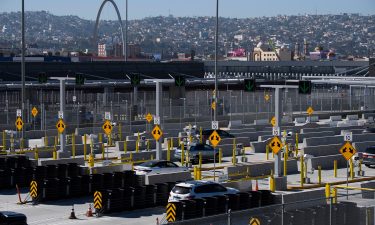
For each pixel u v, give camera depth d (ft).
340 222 107.24
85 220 117.08
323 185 155.53
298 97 354.54
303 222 101.86
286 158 171.63
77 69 384.06
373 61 483.51
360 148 215.92
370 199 121.29
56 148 205.77
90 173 152.97
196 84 351.25
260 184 154.51
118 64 409.69
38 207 127.44
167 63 438.40
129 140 220.02
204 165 182.91
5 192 142.20
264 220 95.40
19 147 214.69
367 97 373.40
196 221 87.45
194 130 236.22
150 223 114.83
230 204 116.26
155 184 129.59
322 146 204.54
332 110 361.10
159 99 179.11
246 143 228.84
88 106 292.20
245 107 322.55
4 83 304.50
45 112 247.91
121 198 123.95
